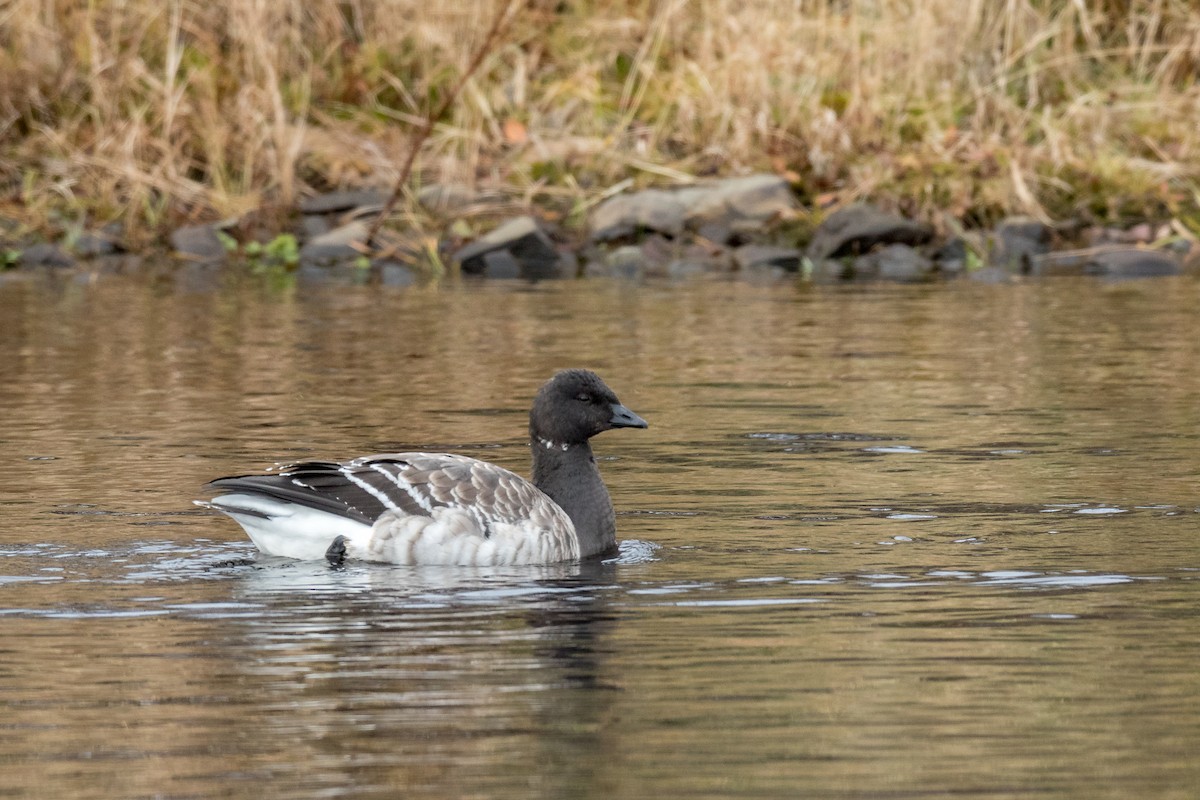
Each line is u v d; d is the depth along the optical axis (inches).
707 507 486.6
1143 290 938.7
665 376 699.4
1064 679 324.8
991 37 1149.1
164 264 1048.2
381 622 365.7
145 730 298.8
